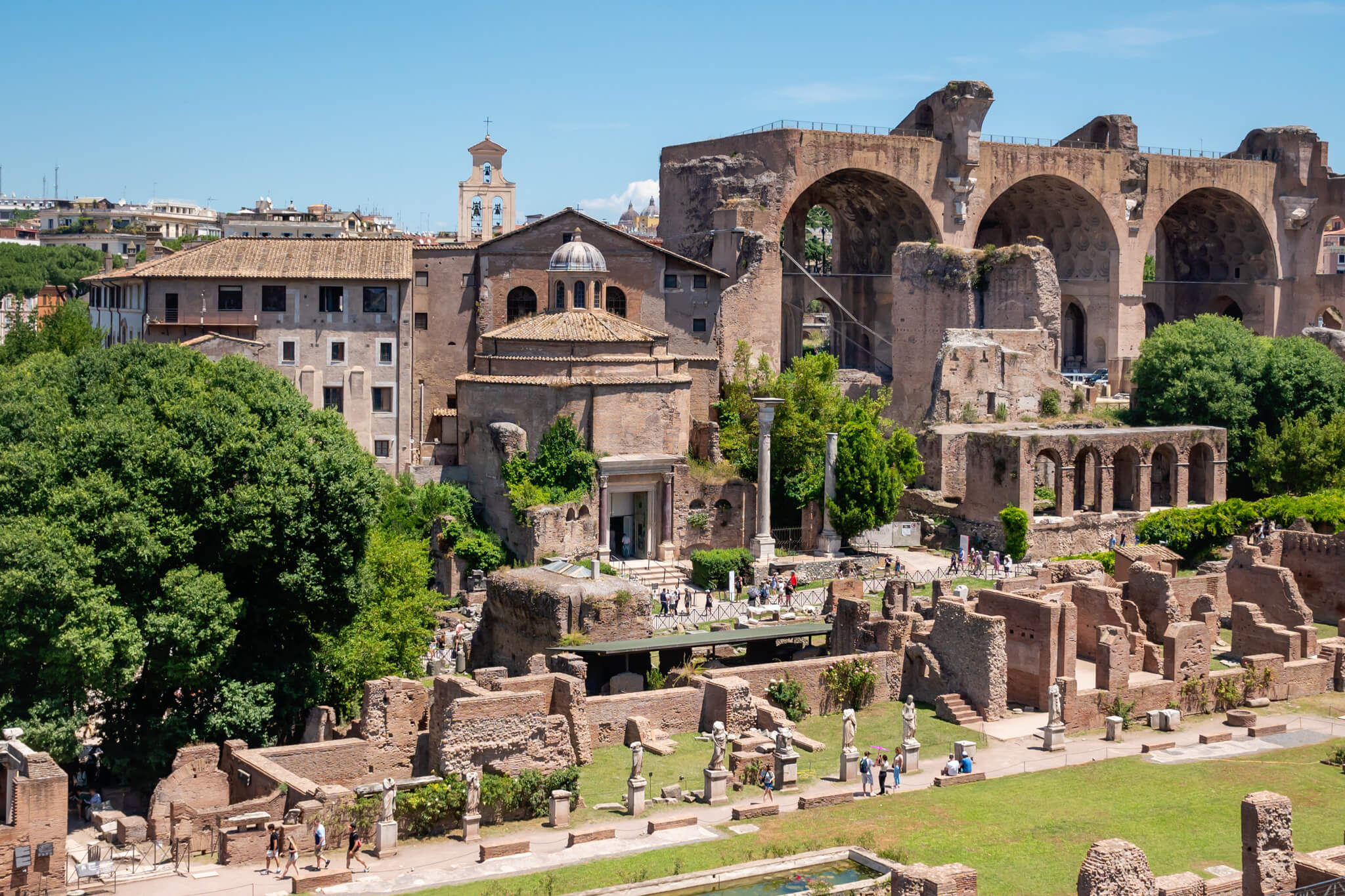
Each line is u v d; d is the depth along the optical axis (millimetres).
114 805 60438
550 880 47625
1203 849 51250
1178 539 107938
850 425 104562
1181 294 168625
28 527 58844
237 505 63719
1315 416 120500
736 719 65562
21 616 58031
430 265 111500
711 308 119875
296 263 106750
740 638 76188
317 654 68375
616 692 72938
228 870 49875
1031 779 60531
